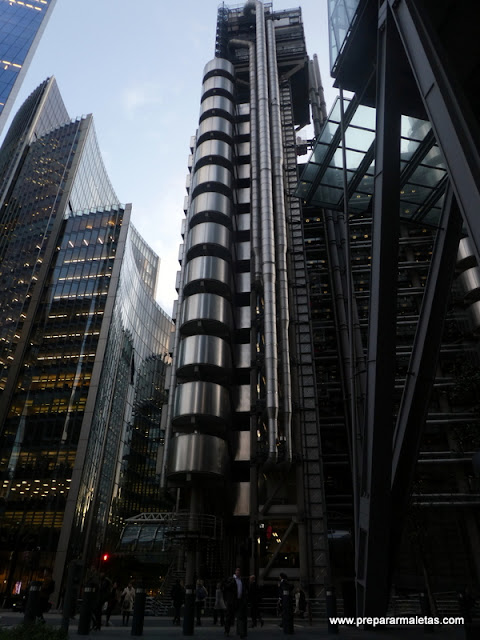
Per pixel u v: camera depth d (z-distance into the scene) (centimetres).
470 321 5122
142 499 10050
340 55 1595
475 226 752
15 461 6206
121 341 9119
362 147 1959
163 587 3484
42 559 5425
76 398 6756
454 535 4316
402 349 5291
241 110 6688
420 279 5894
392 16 1195
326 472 5212
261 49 6475
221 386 4178
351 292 1434
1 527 5666
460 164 808
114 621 2073
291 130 6319
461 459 4519
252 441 4078
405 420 1284
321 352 5794
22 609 3044
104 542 7662
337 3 1694
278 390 4178
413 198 1911
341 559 4038
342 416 5416
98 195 11456
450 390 2658
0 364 7150
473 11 1179
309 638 1216
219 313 4512
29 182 10106
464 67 1338
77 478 6003
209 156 5725
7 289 8194
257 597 1877
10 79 10894
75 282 8056
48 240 8606
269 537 3744
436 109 897
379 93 1231
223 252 5075
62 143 10575
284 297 4475
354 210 2278
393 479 1242
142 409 11125
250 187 6022
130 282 10569
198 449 3762
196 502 3769
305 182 2241
